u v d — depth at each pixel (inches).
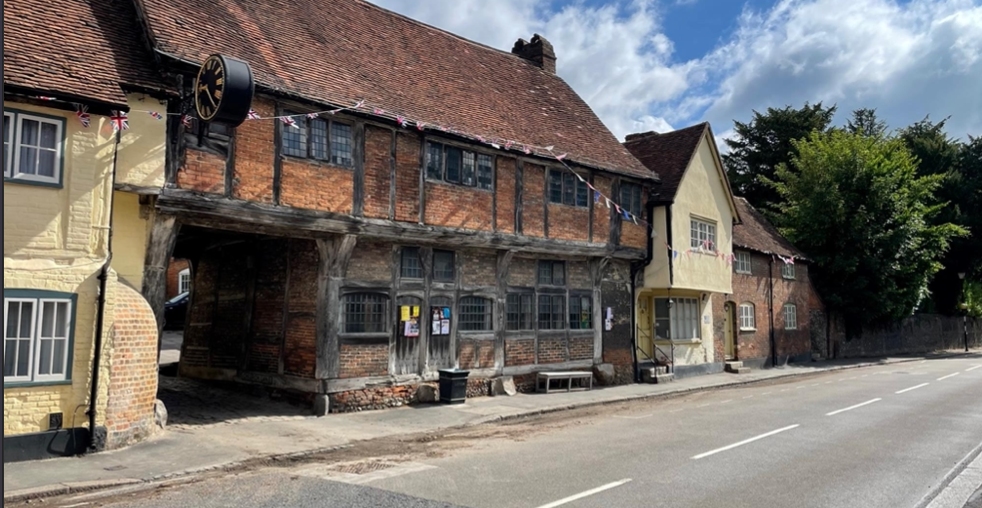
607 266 782.5
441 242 585.3
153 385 405.1
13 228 341.4
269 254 578.6
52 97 342.6
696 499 280.5
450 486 301.1
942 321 1696.6
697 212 868.0
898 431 450.9
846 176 1225.4
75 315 360.8
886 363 1194.6
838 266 1223.5
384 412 536.7
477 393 629.6
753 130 1825.8
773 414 536.1
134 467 336.5
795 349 1156.5
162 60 406.3
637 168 802.8
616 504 271.4
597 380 753.6
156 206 407.5
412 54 673.0
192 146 424.2
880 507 272.7
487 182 624.1
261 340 572.7
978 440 418.6
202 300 651.5
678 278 809.5
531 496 283.3
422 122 552.1
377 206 528.1
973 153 1627.7
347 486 302.0
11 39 356.2
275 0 577.0
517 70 824.9
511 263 672.4
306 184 482.6
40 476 312.8
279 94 458.6
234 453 374.9
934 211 1418.6
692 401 650.2
